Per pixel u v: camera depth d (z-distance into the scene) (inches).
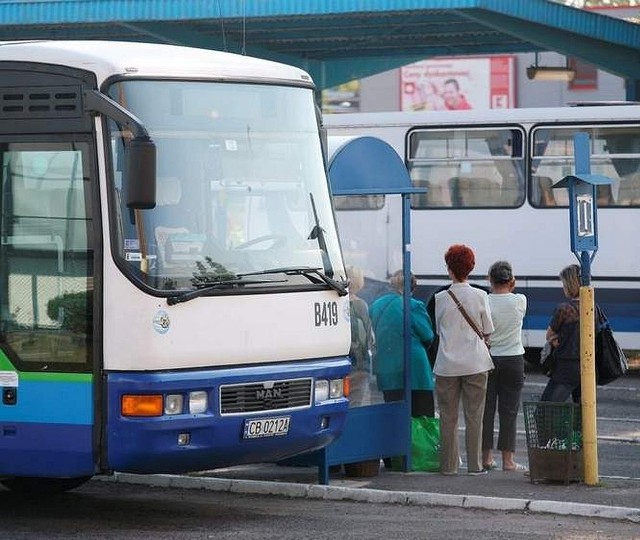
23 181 921.5
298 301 953.5
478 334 1138.0
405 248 1151.0
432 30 2353.6
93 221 898.7
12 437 920.9
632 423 1473.9
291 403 949.2
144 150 867.4
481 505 1013.2
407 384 1151.6
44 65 918.4
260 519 971.3
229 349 916.0
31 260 918.4
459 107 4082.2
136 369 888.3
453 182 1958.7
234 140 946.1
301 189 976.9
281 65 992.2
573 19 2226.9
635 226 1884.8
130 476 1124.5
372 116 1983.3
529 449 1099.9
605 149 1900.8
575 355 1201.4
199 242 916.0
